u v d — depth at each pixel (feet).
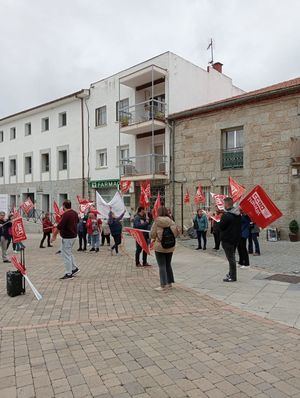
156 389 10.87
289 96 51.78
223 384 11.08
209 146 62.54
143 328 16.40
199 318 17.72
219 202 43.57
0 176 119.55
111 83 82.69
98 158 86.12
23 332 16.35
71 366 12.62
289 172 51.78
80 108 89.92
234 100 57.41
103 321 17.57
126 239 62.85
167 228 23.56
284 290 22.67
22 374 12.10
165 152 70.49
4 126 116.98
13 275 22.97
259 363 12.48
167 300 21.18
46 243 59.52
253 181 55.83
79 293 23.34
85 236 47.39
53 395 10.67
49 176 98.89
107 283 26.30
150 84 75.41
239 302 20.38
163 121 69.87
